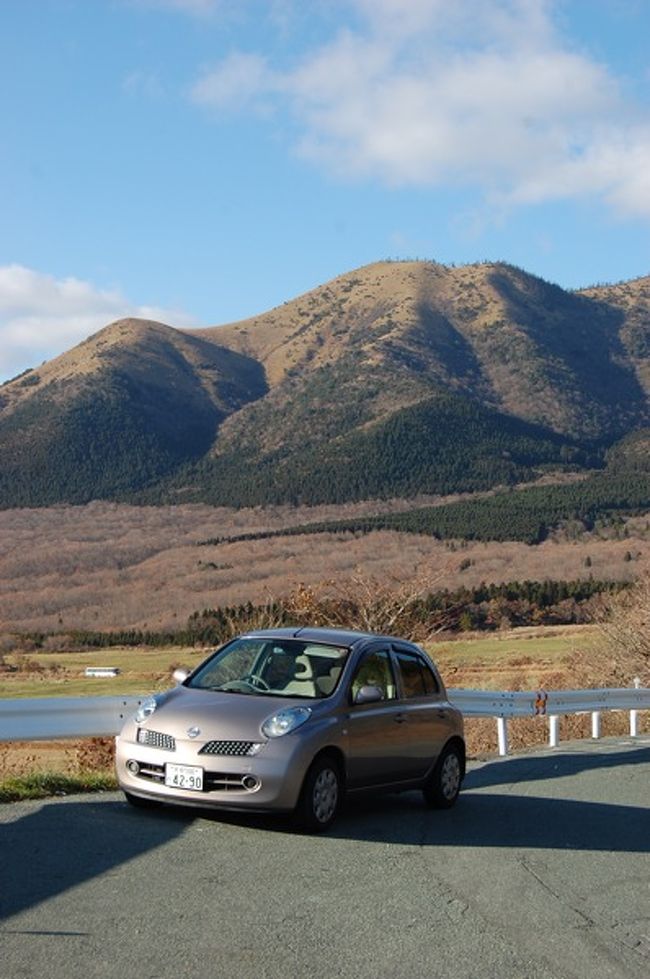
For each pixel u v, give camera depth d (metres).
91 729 10.42
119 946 5.20
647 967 5.44
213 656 9.34
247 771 7.75
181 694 8.65
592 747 16.16
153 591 137.88
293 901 6.20
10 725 9.88
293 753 7.85
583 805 10.52
